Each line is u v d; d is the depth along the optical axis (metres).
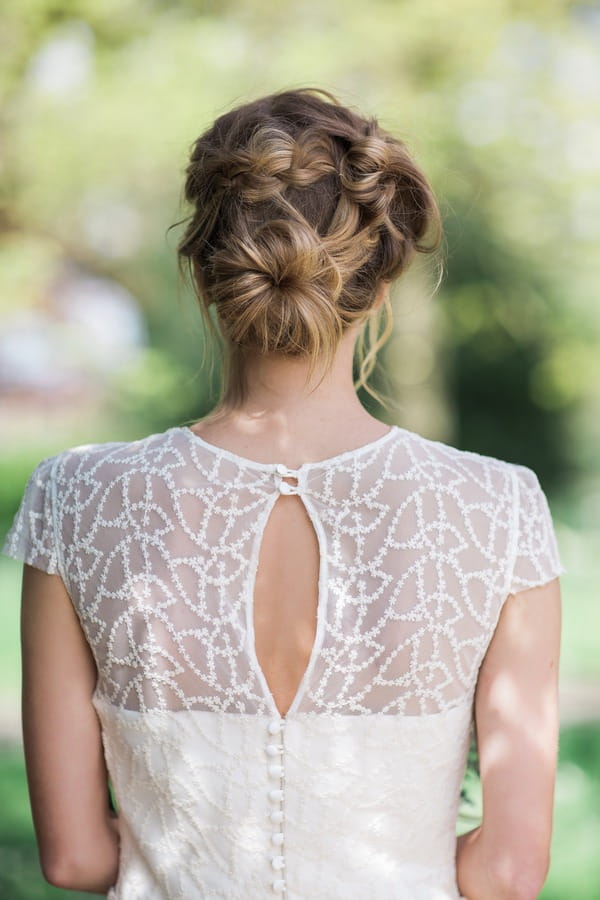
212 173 1.28
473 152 8.38
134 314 14.30
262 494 1.28
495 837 1.34
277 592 1.28
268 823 1.28
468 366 14.93
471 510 1.30
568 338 12.09
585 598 8.42
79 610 1.33
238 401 1.33
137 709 1.30
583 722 5.22
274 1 8.03
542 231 9.33
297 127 1.27
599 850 3.78
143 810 1.33
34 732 1.38
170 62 7.74
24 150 7.86
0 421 18.17
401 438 1.33
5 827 3.97
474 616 1.30
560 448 15.13
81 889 1.44
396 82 8.00
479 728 1.36
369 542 1.27
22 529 1.36
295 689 1.27
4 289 8.80
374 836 1.29
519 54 8.51
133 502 1.30
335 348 1.26
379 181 1.28
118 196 8.48
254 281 1.23
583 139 8.73
